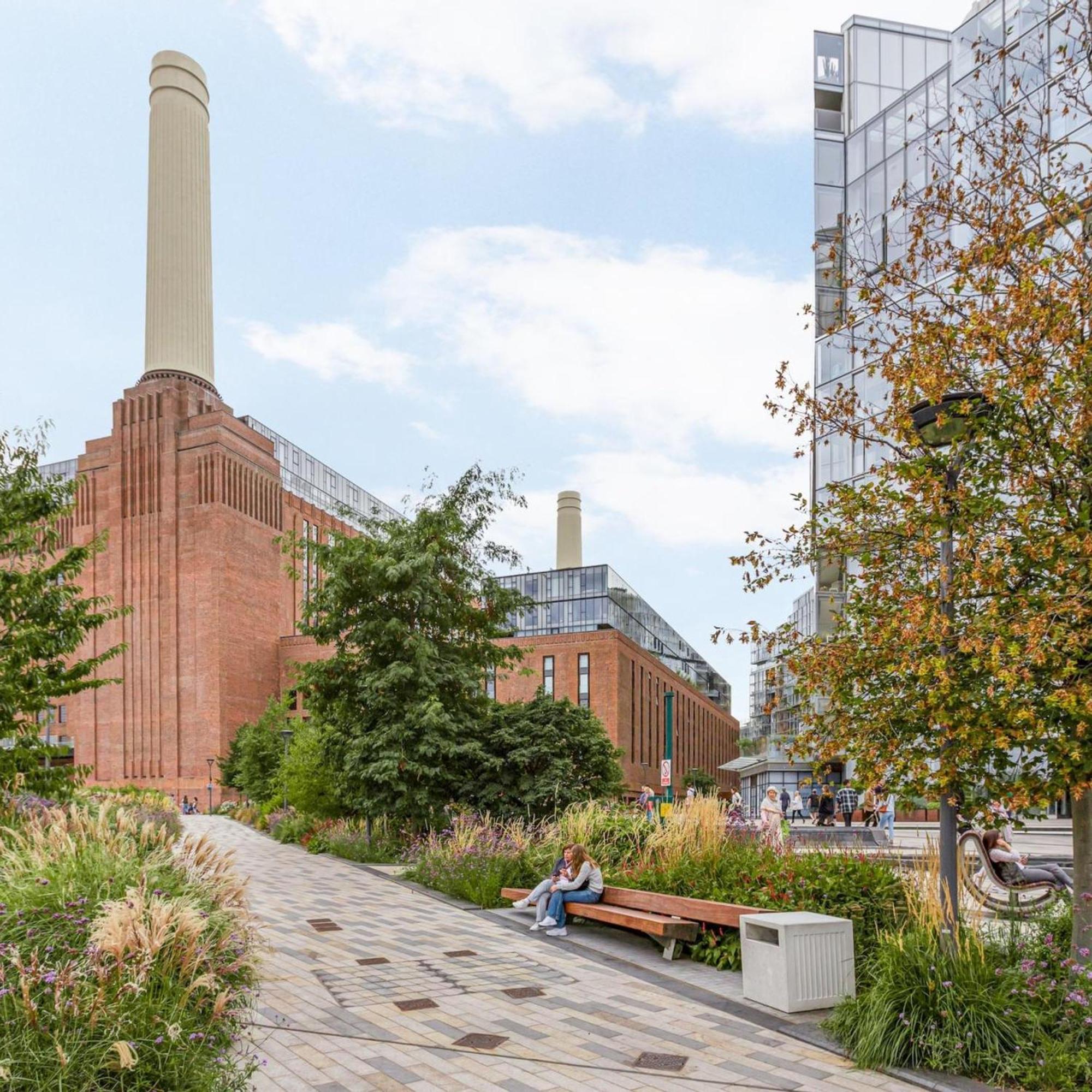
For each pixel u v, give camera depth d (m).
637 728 69.31
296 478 89.94
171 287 76.00
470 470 22.00
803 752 7.02
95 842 7.34
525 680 65.31
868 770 6.56
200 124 80.25
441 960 8.59
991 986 5.88
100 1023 4.39
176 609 68.12
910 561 7.13
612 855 12.26
